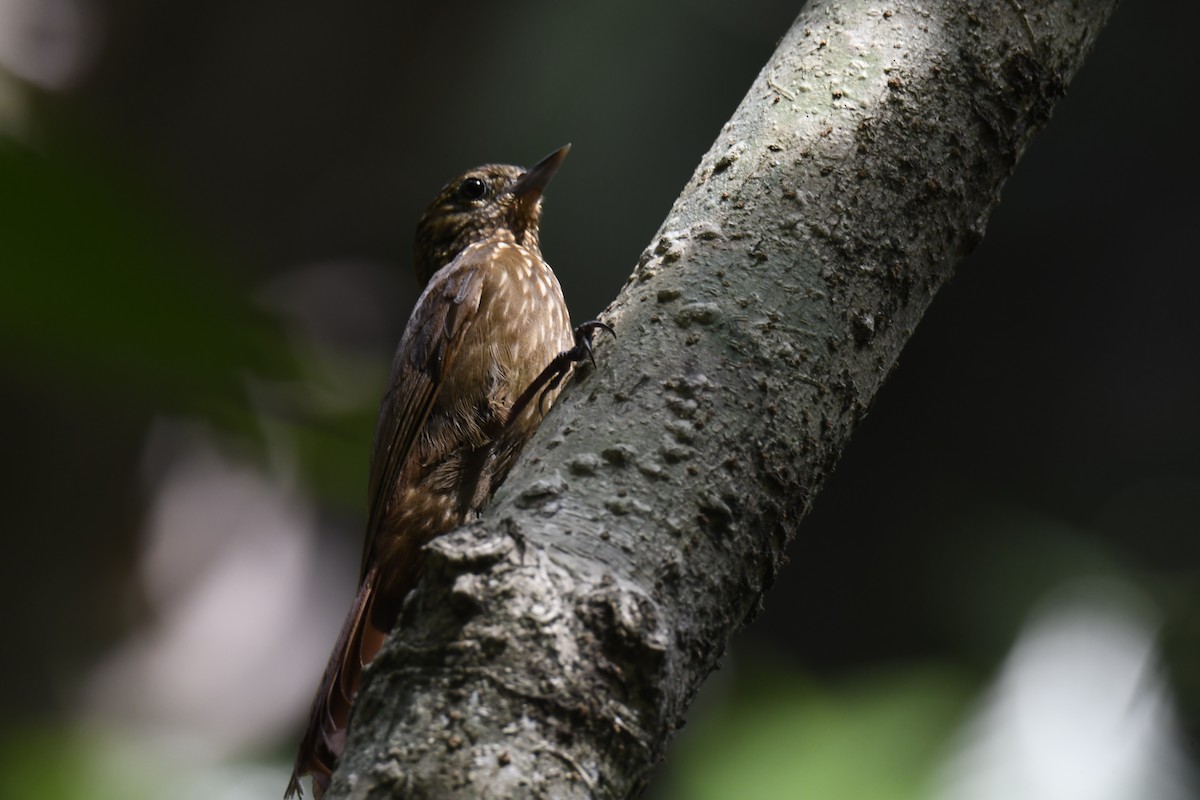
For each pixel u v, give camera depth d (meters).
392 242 22.25
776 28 20.50
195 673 18.25
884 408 22.50
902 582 21.69
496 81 20.92
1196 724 10.62
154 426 17.66
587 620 3.32
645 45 20.48
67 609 17.67
